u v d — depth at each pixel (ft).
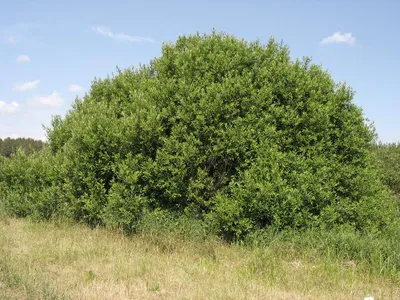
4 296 19.17
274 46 39.27
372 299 20.80
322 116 33.58
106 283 22.41
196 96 34.14
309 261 27.76
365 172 34.78
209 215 32.17
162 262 27.27
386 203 37.78
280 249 28.76
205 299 20.68
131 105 37.42
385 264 26.17
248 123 33.06
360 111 36.47
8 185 45.98
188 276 24.47
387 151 66.13
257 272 25.71
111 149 35.78
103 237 33.35
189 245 31.09
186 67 36.86
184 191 33.50
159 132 33.88
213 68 35.96
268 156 31.99
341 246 28.50
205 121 33.12
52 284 21.25
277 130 33.94
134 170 34.12
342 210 33.71
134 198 33.53
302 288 23.20
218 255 28.78
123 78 45.27
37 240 31.81
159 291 21.71
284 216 30.71
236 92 33.78
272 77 35.14
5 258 24.88
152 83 38.24
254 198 30.83
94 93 46.85
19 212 43.78
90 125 36.17
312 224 30.91
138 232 33.86
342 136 35.19
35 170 44.98
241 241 30.81
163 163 32.86
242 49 37.47
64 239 32.12
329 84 36.94
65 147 39.55
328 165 33.88
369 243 28.12
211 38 38.58
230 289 22.15
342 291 22.81
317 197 32.07
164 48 40.16
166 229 32.48
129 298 20.47
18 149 47.88
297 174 31.83
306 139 33.73
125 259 27.32
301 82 34.63
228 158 32.76
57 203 41.14
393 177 59.62
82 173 36.09
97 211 35.78
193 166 33.19
